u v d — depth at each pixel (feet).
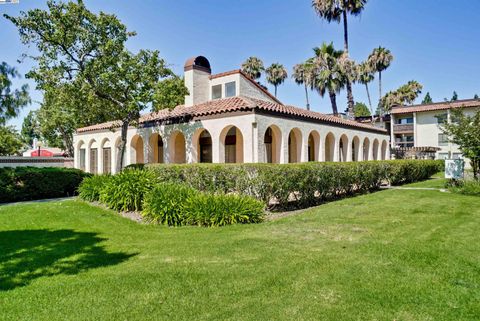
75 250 20.49
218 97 68.80
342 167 42.04
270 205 34.27
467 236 22.11
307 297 12.99
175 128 57.47
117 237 24.04
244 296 13.17
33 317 11.72
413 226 25.39
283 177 32.63
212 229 25.89
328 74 115.14
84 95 50.67
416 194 45.62
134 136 66.85
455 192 46.83
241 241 21.45
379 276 14.96
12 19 46.01
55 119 109.70
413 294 13.08
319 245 20.22
